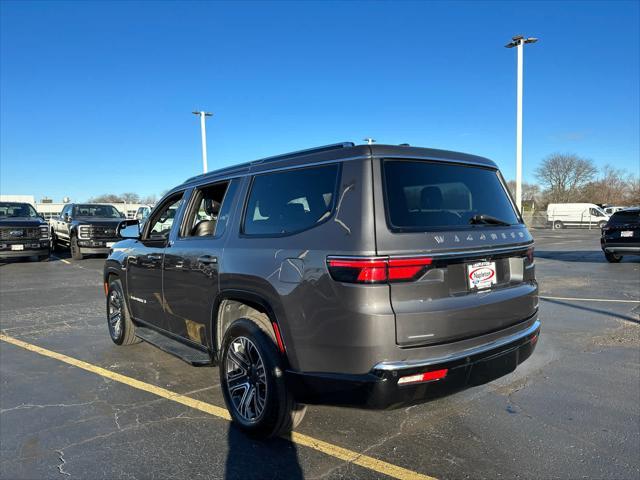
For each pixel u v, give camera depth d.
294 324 3.03
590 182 67.62
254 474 3.01
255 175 3.75
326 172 3.15
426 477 2.96
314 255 2.95
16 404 4.13
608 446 3.31
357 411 3.91
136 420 3.80
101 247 16.67
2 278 12.21
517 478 2.94
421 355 2.80
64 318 7.52
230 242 3.68
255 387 3.42
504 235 3.38
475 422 3.70
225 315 3.82
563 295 9.10
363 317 2.70
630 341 5.87
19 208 16.89
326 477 2.97
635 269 13.11
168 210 5.32
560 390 4.32
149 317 5.02
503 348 3.17
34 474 3.03
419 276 2.83
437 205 3.19
